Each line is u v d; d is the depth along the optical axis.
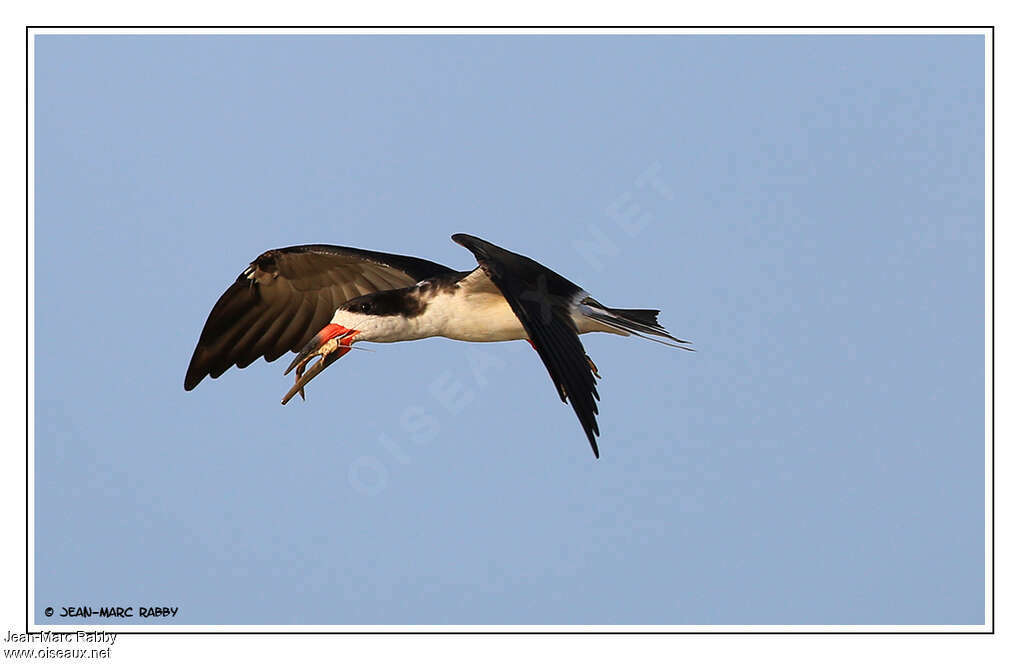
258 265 15.97
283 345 16.56
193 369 16.23
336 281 16.30
